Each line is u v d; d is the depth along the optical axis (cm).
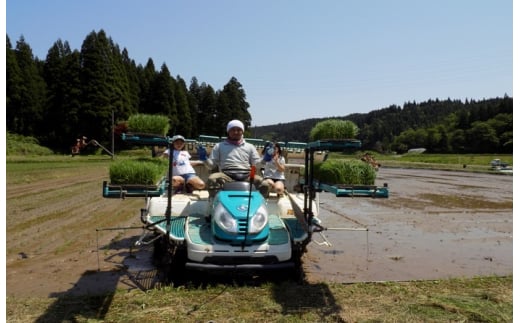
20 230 917
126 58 8319
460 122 11750
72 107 5678
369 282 580
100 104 5706
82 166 3148
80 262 673
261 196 579
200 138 902
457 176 3014
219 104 7906
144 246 775
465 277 609
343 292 537
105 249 755
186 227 585
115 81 5978
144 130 637
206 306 486
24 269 634
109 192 538
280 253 536
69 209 1213
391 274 627
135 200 1423
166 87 6944
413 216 1190
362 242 842
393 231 964
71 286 559
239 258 530
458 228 1007
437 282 581
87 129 5719
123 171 543
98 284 568
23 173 2292
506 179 2702
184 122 7375
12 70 5719
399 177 2880
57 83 6125
